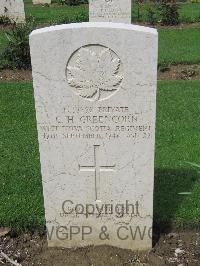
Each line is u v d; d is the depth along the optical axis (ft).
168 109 9.83
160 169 7.22
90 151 5.04
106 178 5.16
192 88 11.19
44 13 22.06
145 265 5.19
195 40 16.19
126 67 4.63
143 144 4.95
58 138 4.99
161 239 5.65
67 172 5.15
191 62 13.44
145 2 25.84
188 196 6.41
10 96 10.82
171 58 13.67
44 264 5.26
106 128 4.92
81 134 4.96
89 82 4.72
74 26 4.52
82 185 5.21
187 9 23.31
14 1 19.04
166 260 5.29
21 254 5.45
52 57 4.63
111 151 5.02
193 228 5.84
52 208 5.35
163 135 8.52
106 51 4.58
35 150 8.08
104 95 4.77
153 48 4.51
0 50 14.44
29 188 6.75
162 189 6.61
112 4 14.05
